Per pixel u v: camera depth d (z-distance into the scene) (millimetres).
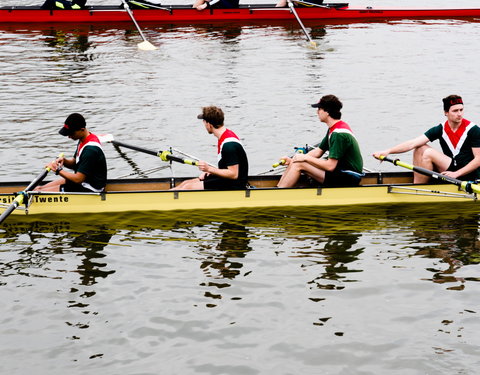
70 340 16406
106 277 19578
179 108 39812
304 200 25156
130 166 30484
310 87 44531
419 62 51438
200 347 16109
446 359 15609
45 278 19500
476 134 24422
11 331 16766
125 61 50969
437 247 21766
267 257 21000
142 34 55219
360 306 17984
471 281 19344
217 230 23141
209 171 24141
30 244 21812
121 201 24469
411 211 24969
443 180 25406
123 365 15430
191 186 25656
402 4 77750
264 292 18703
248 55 53438
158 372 15172
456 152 24844
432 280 19406
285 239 22391
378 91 43531
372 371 15203
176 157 27281
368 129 36062
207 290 18812
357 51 55062
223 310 17734
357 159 24859
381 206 25359
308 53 54312
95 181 24391
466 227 23469
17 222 23578
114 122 36969
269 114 38688
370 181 26516
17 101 40500
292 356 15766
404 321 17234
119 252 21312
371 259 20859
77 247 21641
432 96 42375
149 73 47812
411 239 22438
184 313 17578
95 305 18000
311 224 23672
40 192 23859
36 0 72938
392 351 15938
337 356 15766
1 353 15875
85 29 61375
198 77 46969
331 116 24578
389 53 54438
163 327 16938
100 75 46969
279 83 45531
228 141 24266
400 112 39062
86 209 24359
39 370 15273
